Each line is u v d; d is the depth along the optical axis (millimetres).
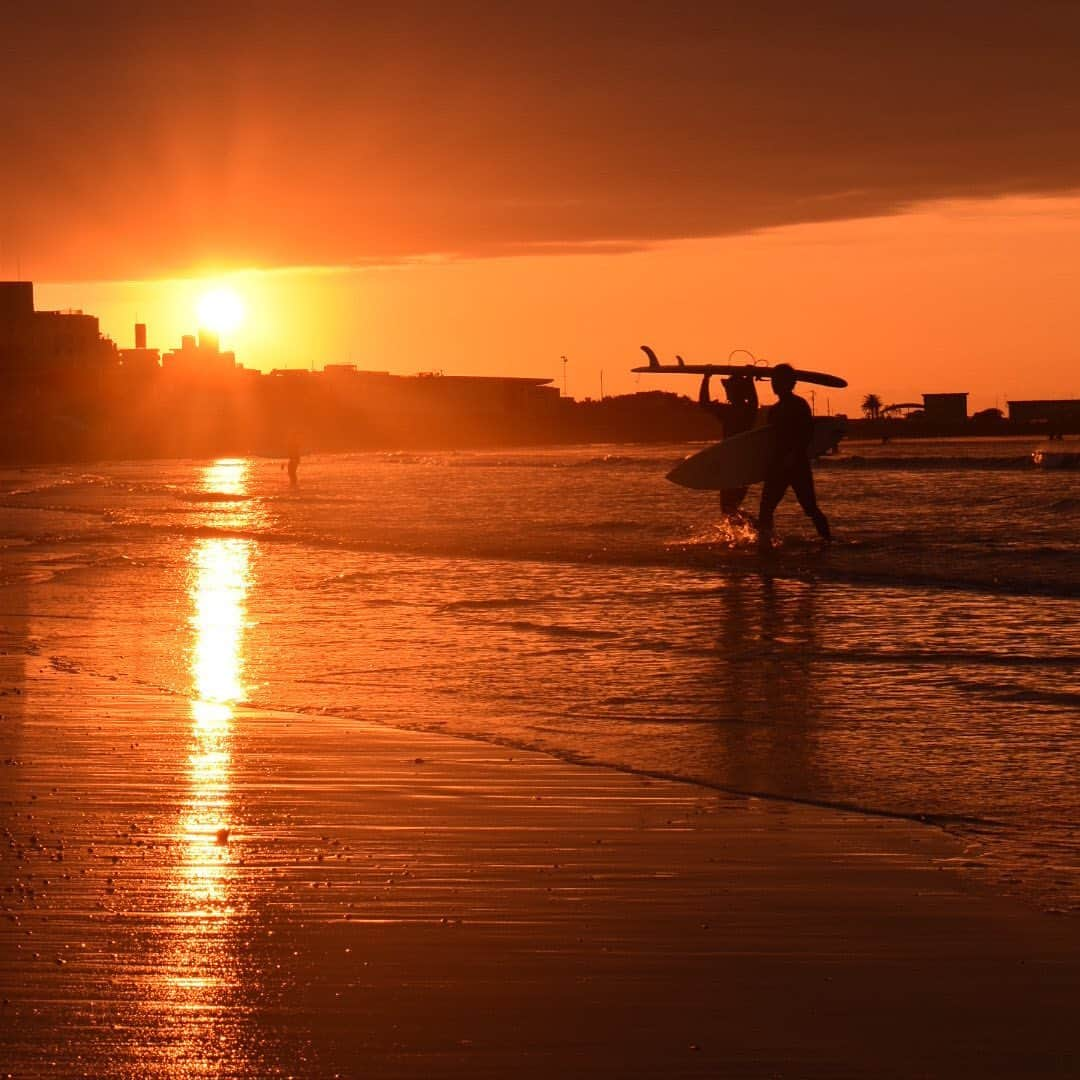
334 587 69812
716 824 25844
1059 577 69625
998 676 42156
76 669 44500
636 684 41438
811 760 31188
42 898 21656
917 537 95000
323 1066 15969
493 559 85125
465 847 24359
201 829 25547
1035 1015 17188
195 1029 16922
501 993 17969
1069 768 30281
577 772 30094
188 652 48156
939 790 28375
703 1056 16203
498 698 39188
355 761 31188
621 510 136375
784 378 87750
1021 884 22188
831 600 62000
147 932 20125
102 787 28781
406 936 20000
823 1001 17688
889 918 20656
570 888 22109
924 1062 16016
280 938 19906
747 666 44562
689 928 20281
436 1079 15672
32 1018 17250
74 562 84500
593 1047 16422
